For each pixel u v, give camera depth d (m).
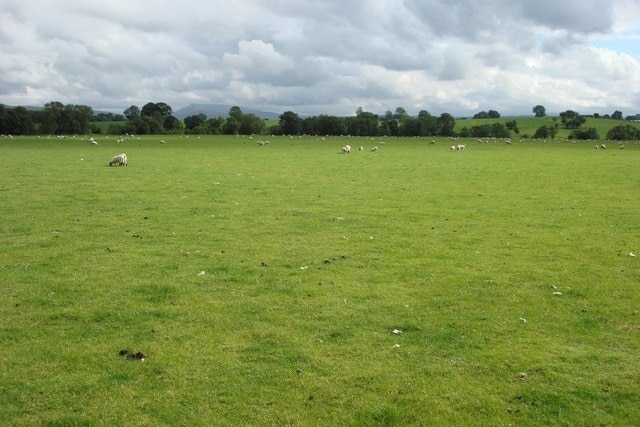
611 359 11.38
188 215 27.45
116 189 36.75
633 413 9.37
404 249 20.73
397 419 9.20
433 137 176.00
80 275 16.94
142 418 9.14
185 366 10.91
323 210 29.23
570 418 9.25
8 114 156.88
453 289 15.88
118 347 11.75
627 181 44.03
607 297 15.26
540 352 11.70
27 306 14.20
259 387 10.15
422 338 12.41
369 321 13.38
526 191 37.78
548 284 16.38
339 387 10.19
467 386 10.26
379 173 49.94
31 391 9.92
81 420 9.04
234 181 42.12
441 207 30.66
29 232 23.23
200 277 16.81
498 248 21.05
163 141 117.31
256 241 21.86
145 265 18.16
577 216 28.05
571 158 72.94
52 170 49.41
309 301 14.73
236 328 12.87
